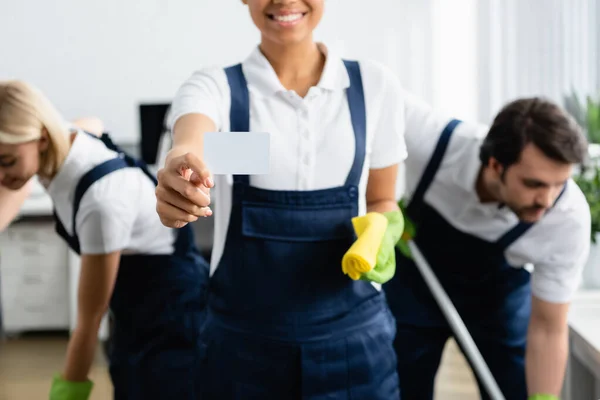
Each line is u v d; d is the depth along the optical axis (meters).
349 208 1.21
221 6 3.84
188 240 1.79
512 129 1.42
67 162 1.52
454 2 3.50
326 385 1.21
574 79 2.75
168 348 1.72
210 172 0.89
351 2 3.81
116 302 1.74
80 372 1.63
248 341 1.21
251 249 1.20
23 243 3.49
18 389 2.98
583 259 1.62
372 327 1.25
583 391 1.80
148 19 3.83
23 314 3.55
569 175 1.42
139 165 1.70
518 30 2.94
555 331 1.65
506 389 1.86
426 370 1.93
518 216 1.52
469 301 1.84
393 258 1.22
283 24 1.11
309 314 1.20
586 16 2.70
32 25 3.80
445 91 3.59
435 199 1.75
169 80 3.87
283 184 1.19
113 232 1.52
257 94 1.19
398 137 1.25
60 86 3.85
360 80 1.22
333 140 1.19
